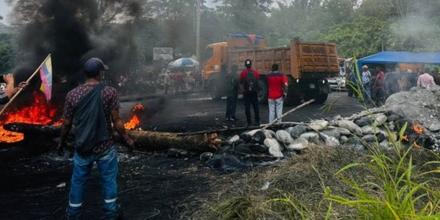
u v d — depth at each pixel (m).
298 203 3.48
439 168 2.93
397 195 2.51
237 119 12.76
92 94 4.02
